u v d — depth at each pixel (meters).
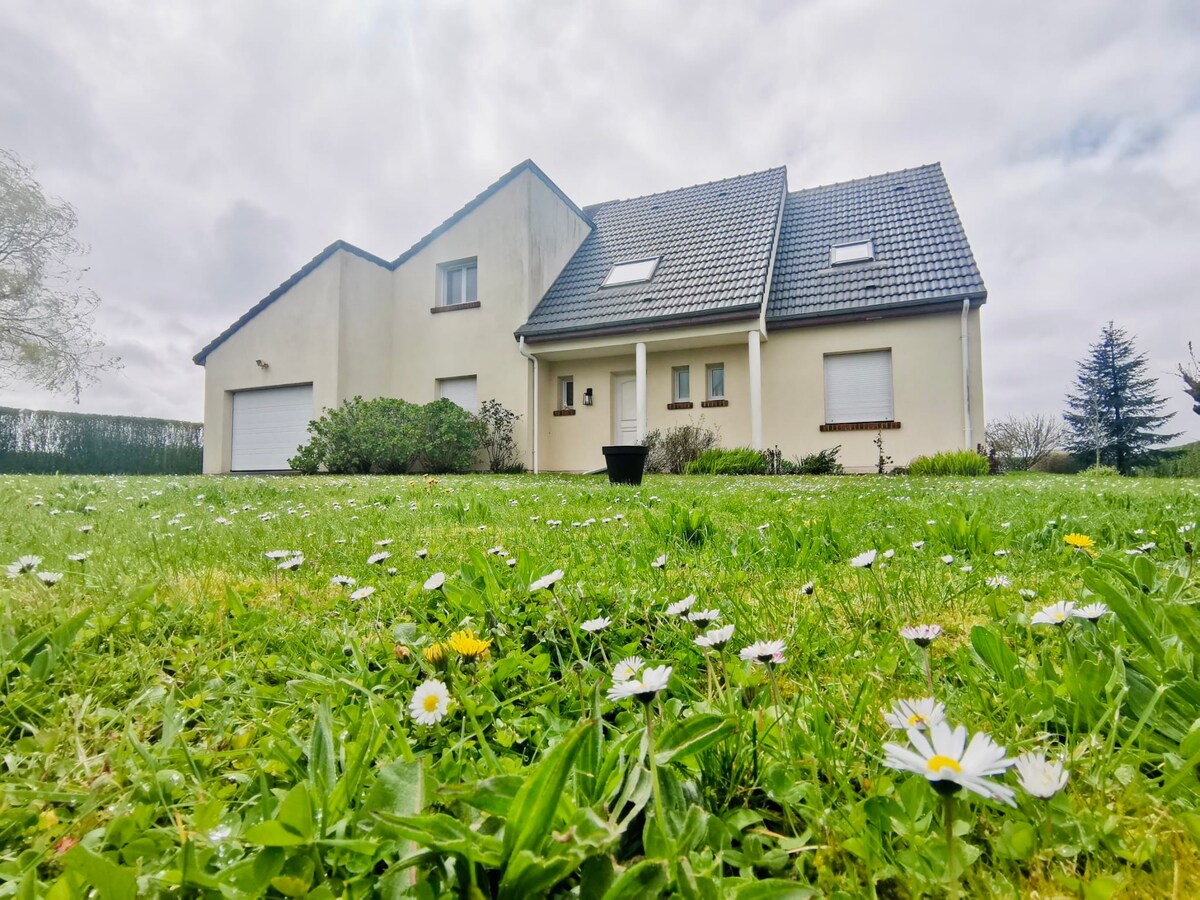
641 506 3.89
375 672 1.19
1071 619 1.09
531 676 1.13
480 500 4.31
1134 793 0.66
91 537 2.57
